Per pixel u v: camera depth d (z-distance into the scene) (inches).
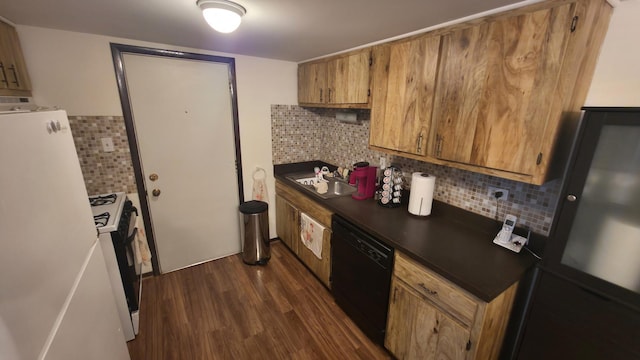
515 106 47.8
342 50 89.1
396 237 62.2
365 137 101.3
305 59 107.0
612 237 39.9
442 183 75.7
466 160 57.0
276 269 107.4
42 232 31.4
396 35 70.5
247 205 108.7
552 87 43.1
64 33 73.7
